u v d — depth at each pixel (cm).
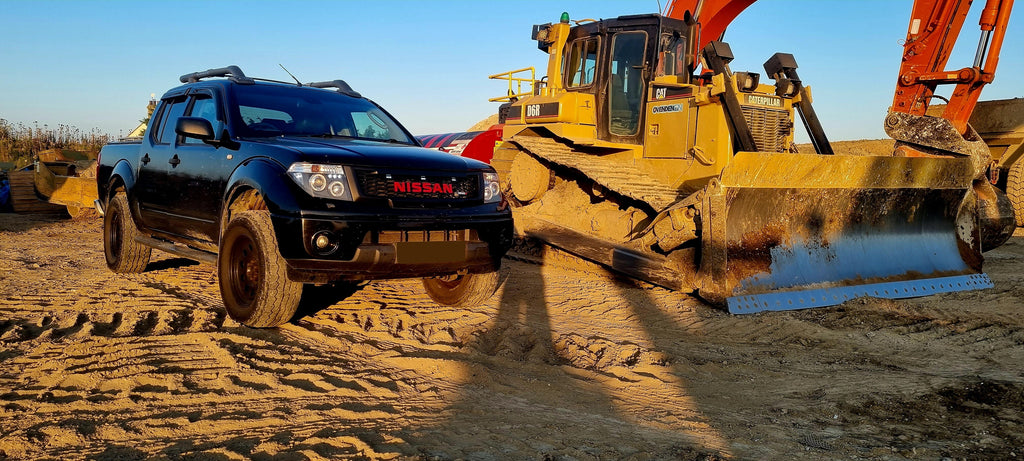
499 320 538
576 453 289
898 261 704
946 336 529
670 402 372
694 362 454
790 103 842
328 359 417
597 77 909
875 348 498
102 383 358
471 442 297
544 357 454
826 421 348
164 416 316
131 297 564
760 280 623
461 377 396
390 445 288
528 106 971
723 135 764
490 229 490
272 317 459
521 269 805
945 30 793
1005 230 793
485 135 1228
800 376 427
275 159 465
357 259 436
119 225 668
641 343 497
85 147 2930
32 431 293
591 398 373
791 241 654
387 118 630
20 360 395
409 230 452
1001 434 330
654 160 851
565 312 586
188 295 580
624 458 286
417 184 470
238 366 392
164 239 620
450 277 568
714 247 607
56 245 917
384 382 379
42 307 527
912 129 780
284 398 347
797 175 624
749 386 406
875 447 311
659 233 656
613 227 822
